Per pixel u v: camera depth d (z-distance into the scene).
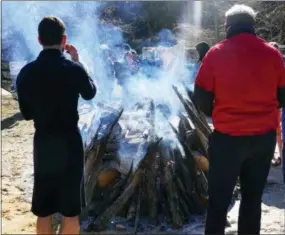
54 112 3.19
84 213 4.32
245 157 3.38
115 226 4.18
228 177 3.38
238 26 3.37
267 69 3.27
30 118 3.43
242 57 3.25
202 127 4.83
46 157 3.22
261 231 4.06
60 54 3.28
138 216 4.21
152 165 4.34
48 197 3.33
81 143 3.31
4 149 7.21
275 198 4.89
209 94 3.36
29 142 7.75
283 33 15.44
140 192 4.34
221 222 3.50
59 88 3.17
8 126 9.15
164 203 4.34
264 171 3.48
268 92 3.30
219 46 3.35
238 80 3.24
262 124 3.30
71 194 3.26
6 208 4.70
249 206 3.58
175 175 4.43
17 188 5.35
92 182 4.39
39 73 3.19
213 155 3.41
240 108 3.27
